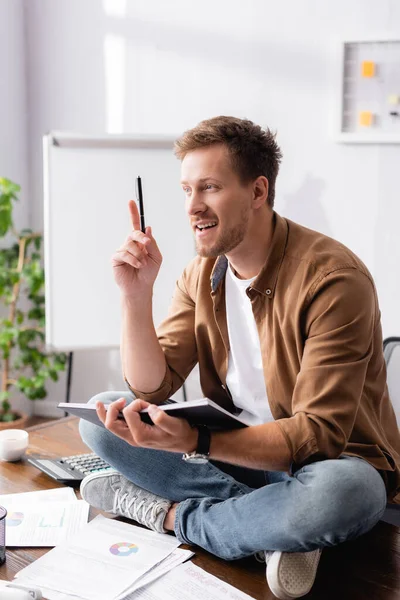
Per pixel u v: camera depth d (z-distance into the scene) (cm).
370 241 287
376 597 133
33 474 186
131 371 165
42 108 327
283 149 294
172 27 303
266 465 134
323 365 137
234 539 136
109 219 283
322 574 142
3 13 309
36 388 306
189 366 175
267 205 152
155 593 129
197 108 304
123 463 158
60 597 127
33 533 152
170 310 178
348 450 148
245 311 159
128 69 311
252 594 132
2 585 125
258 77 294
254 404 162
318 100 287
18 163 326
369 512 130
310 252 146
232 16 295
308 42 286
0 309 324
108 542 147
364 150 283
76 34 317
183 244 286
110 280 284
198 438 132
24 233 330
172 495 157
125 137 279
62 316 284
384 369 159
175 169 282
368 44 278
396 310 287
